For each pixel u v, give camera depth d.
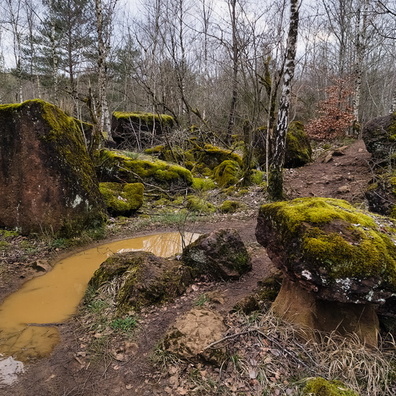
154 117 13.76
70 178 6.38
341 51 18.23
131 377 2.86
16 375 2.94
